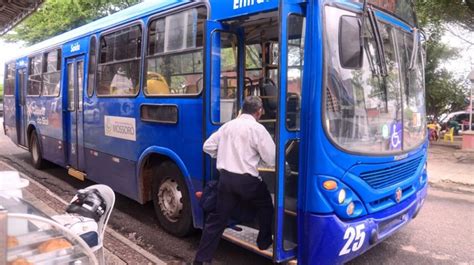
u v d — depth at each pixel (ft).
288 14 10.96
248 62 15.87
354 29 11.25
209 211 12.71
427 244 16.44
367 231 11.73
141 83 17.30
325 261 11.09
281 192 11.16
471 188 27.30
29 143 32.53
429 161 38.83
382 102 12.89
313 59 10.98
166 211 16.76
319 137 10.87
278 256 11.19
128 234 17.39
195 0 14.55
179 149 15.15
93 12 60.49
